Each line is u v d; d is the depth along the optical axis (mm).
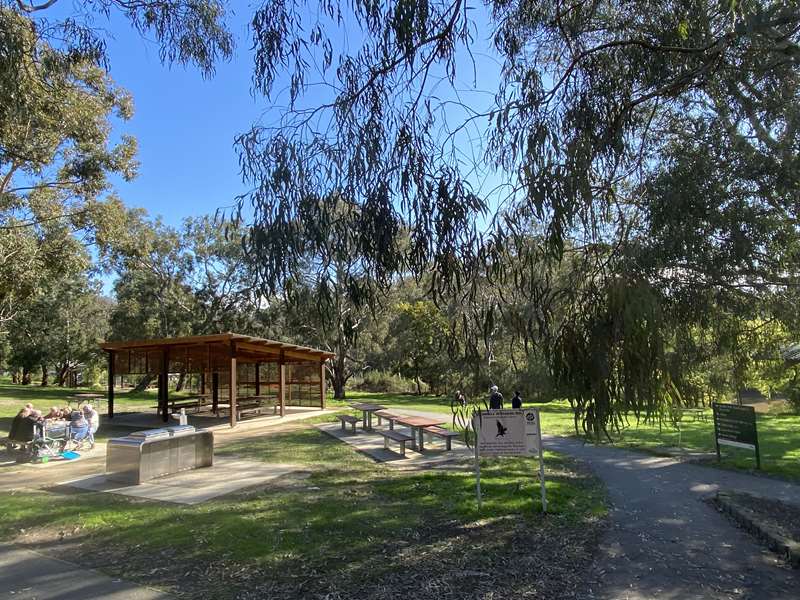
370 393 44219
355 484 9492
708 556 6090
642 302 3375
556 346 3520
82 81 17094
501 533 6742
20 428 12359
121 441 9797
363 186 3814
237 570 5441
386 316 35906
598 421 3408
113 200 21625
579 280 3627
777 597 5031
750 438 11789
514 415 7828
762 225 6598
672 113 6375
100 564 5648
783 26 4359
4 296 23016
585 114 3924
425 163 3742
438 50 4066
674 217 5312
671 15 4656
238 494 8719
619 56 4512
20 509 7816
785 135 5965
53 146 16625
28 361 50406
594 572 5562
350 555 5891
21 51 7262
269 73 4297
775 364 12055
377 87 4004
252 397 26016
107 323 51094
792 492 9383
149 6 6988
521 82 4266
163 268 39875
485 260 3639
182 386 42531
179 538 6387
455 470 11000
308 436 16594
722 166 6281
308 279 3873
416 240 3713
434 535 6625
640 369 3328
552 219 3588
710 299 6281
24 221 19953
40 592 4969
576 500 8516
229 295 39656
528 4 4648
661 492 9391
